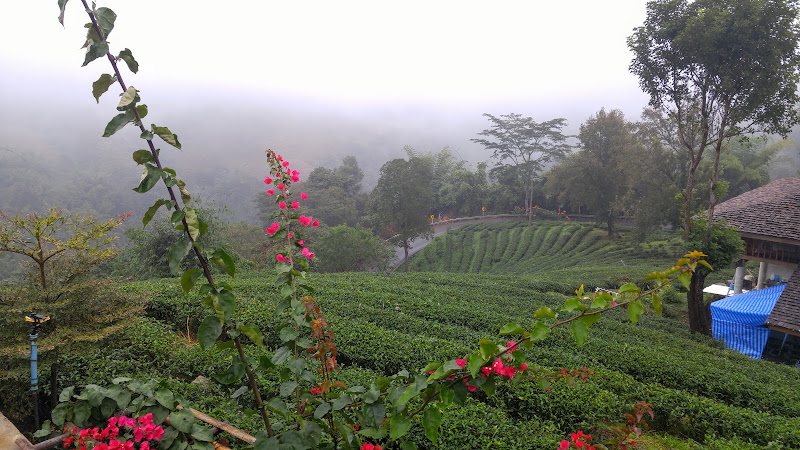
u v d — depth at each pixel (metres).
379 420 2.60
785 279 19.81
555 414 8.41
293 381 2.91
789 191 20.45
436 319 14.45
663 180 34.12
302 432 2.67
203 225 2.52
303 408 3.10
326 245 31.59
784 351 16.83
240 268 21.14
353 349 10.21
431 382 2.51
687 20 14.77
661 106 17.19
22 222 5.44
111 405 2.95
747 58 14.45
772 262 17.95
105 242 6.13
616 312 19.03
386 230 49.88
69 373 7.37
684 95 16.52
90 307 5.97
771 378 12.62
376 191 35.97
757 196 21.80
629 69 17.00
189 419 2.90
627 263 34.75
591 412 8.34
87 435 2.79
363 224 50.41
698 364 12.69
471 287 21.70
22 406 6.08
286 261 3.41
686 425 9.15
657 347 14.05
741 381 11.48
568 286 24.28
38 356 5.47
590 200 41.25
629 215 42.34
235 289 14.55
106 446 2.56
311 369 3.19
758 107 14.88
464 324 14.35
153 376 7.53
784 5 13.45
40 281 5.80
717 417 9.17
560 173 43.59
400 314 13.75
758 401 10.72
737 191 44.00
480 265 41.38
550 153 51.38
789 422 9.20
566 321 2.50
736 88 15.28
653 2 15.66
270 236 3.49
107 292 6.19
